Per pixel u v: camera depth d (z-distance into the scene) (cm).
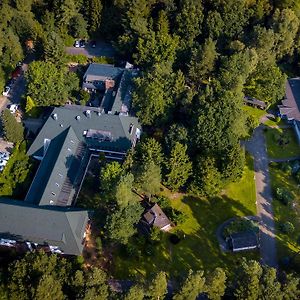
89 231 10500
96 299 8125
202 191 11188
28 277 8481
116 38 15725
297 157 12812
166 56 13938
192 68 13775
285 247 10550
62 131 11944
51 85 13050
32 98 13288
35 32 14775
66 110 12169
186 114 12612
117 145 11869
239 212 11262
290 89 14425
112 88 13800
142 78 12812
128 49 14750
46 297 8025
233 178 11319
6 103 13975
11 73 14712
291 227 10744
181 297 8312
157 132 12588
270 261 10238
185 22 14575
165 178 11306
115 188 9688
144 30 14350
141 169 10344
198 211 11225
